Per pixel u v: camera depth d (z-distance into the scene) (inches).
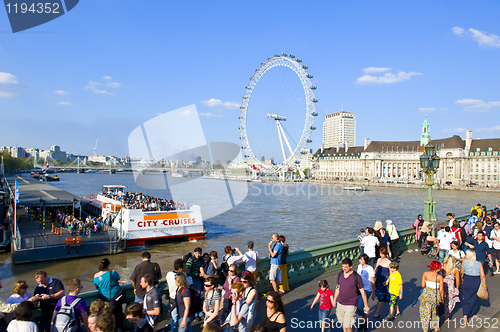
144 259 366.9
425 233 708.0
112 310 294.0
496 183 6683.1
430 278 354.0
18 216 1689.2
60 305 282.8
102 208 1562.5
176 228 1328.7
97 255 1142.3
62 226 1413.6
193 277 427.5
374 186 7160.4
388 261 401.4
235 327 310.0
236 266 362.3
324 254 556.1
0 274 960.9
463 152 7253.9
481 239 525.0
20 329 265.0
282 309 275.4
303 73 4822.8
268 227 1916.8
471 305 379.6
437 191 5703.7
